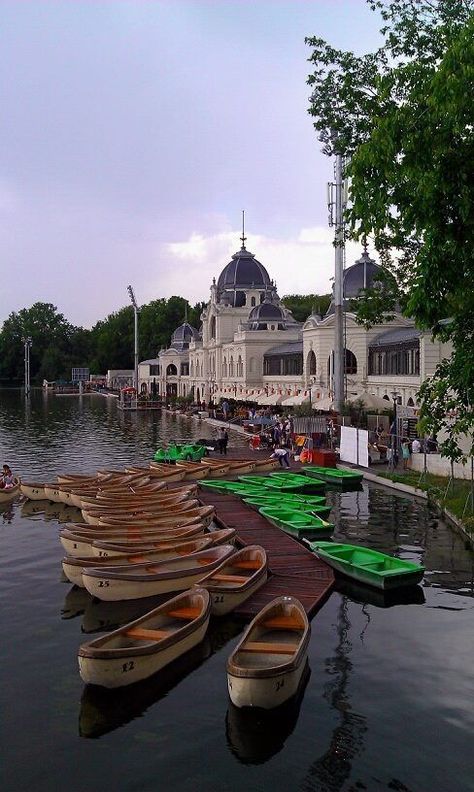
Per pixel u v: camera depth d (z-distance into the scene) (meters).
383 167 19.31
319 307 143.88
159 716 14.80
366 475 42.28
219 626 19.55
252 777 12.70
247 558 23.72
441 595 21.72
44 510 35.97
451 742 13.62
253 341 95.25
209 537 25.86
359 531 29.61
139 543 25.55
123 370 184.38
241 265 111.62
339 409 49.84
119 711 15.02
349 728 14.15
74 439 69.31
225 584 21.41
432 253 19.22
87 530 26.88
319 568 24.11
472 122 18.14
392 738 13.79
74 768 13.02
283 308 110.75
